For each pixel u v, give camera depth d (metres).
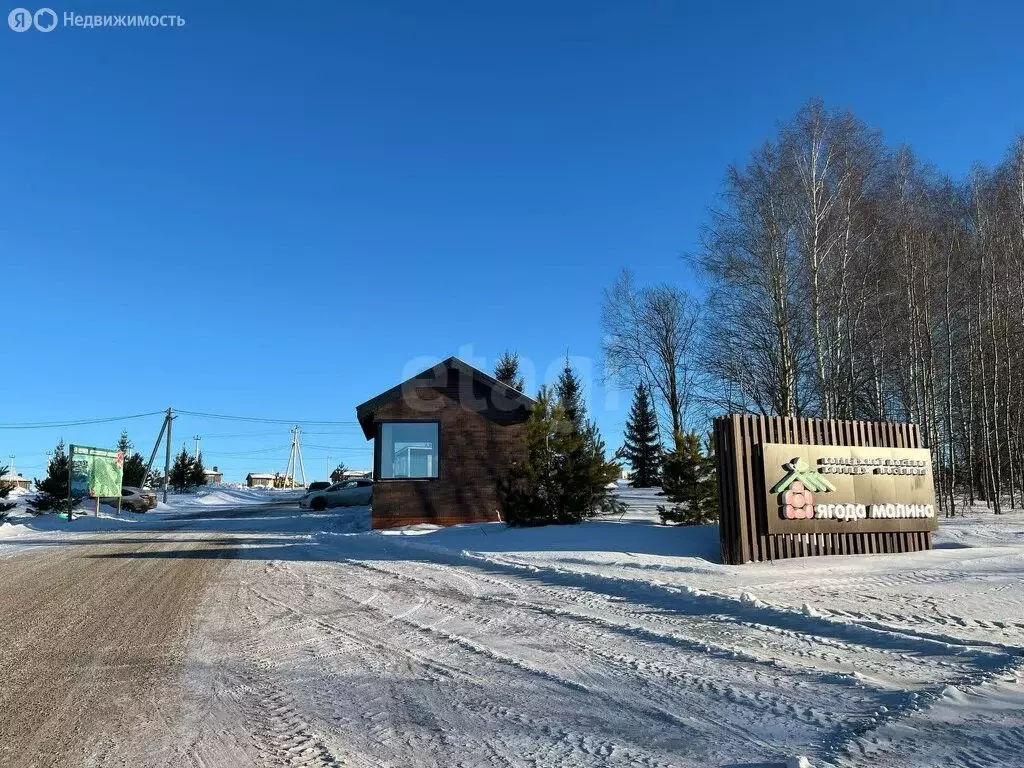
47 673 6.19
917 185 26.41
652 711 4.86
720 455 11.79
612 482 17.03
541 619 7.89
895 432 13.27
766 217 26.38
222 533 21.84
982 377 24.12
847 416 25.20
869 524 12.46
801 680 5.41
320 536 18.77
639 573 10.46
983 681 5.16
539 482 16.75
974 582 9.18
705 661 6.02
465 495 19.95
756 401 31.84
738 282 28.19
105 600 9.78
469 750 4.28
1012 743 4.06
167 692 5.58
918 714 4.55
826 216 24.89
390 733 4.59
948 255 24.92
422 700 5.24
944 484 23.16
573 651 6.50
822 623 7.10
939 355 27.16
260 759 4.22
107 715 5.07
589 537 14.20
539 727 4.62
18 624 8.30
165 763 4.20
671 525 15.89
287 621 8.14
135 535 21.92
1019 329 25.09
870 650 6.20
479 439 20.25
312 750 4.34
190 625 8.03
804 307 26.36
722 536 11.55
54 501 35.75
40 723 4.93
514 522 16.75
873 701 4.87
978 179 26.48
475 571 11.63
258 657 6.57
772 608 7.70
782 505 11.76
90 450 32.81
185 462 61.19
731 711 4.80
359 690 5.51
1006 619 7.10
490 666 6.08
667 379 46.47
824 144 25.23
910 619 7.17
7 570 13.39
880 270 25.36
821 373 24.08
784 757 4.01
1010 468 23.03
